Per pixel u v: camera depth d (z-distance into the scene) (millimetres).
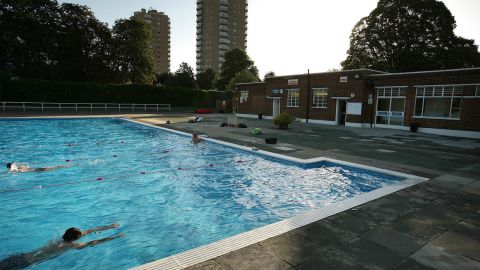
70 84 32000
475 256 3580
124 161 10422
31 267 4047
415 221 4656
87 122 22797
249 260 3359
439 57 30516
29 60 36969
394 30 32375
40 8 37500
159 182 8102
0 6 33969
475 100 16781
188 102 41406
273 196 7008
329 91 24172
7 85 28297
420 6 30953
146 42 46562
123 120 24219
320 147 12336
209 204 6516
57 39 38594
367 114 22203
